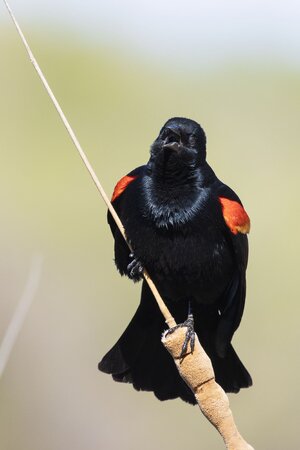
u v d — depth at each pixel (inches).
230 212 338.6
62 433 509.7
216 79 834.2
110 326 586.2
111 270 625.6
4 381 505.4
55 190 703.1
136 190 340.5
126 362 353.1
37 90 798.5
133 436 530.0
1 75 800.3
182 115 791.7
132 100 812.0
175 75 840.3
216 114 792.9
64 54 823.7
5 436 495.2
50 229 661.3
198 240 337.7
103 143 763.4
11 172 714.2
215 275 343.9
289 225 663.8
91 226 669.9
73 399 522.3
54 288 597.3
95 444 512.1
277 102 807.1
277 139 767.7
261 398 548.7
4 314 520.4
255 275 627.8
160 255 338.3
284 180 713.0
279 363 576.1
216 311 360.2
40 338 544.7
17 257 608.7
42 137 759.7
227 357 355.3
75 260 635.5
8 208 671.1
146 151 759.7
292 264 639.1
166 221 335.3
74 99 800.9
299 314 606.9
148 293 354.6
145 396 542.0
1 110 775.7
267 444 532.7
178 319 362.6
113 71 824.9
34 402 510.6
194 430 547.2
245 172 723.4
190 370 279.0
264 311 607.8
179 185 337.7
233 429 273.3
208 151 742.5
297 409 543.8
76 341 561.9
